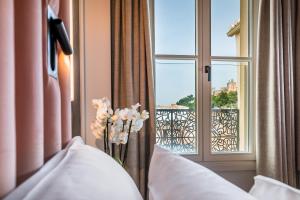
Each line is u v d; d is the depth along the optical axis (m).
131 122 1.36
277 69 1.69
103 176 0.45
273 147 1.69
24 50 0.40
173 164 0.61
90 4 1.59
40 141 0.45
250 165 1.89
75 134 1.46
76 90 1.46
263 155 1.77
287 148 1.73
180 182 0.50
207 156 1.87
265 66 1.78
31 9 0.42
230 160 1.88
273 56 1.71
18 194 0.32
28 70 0.41
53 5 0.62
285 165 1.69
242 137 1.98
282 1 1.76
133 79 1.67
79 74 1.50
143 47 1.68
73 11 1.43
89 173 0.43
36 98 0.43
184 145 1.90
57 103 0.60
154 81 1.79
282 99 1.71
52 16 0.59
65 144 0.73
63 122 0.72
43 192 0.32
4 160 0.33
